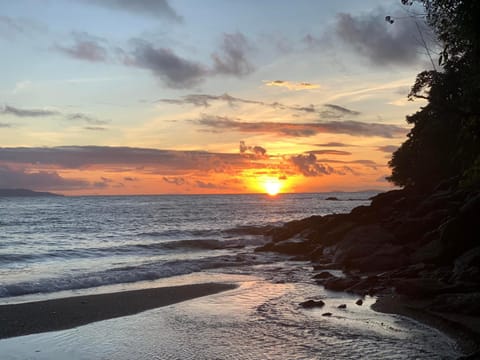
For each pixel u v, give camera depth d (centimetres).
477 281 1500
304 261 2839
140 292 1795
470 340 1044
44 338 1170
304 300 1579
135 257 2989
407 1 1112
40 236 4359
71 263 2666
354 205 12988
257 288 1870
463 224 1909
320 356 976
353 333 1140
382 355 973
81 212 8344
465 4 1001
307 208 10969
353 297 1609
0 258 2772
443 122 4309
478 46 1044
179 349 1052
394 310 1356
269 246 3306
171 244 3538
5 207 10181
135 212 8500
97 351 1055
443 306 1280
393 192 3738
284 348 1038
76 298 1678
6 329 1255
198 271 2431
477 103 1172
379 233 2622
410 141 5653
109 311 1470
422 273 1780
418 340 1072
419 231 2573
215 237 4344
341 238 3142
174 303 1592
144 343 1108
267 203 14588
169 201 16075
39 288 1867
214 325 1266
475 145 1362
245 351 1023
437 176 4806
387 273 1930
